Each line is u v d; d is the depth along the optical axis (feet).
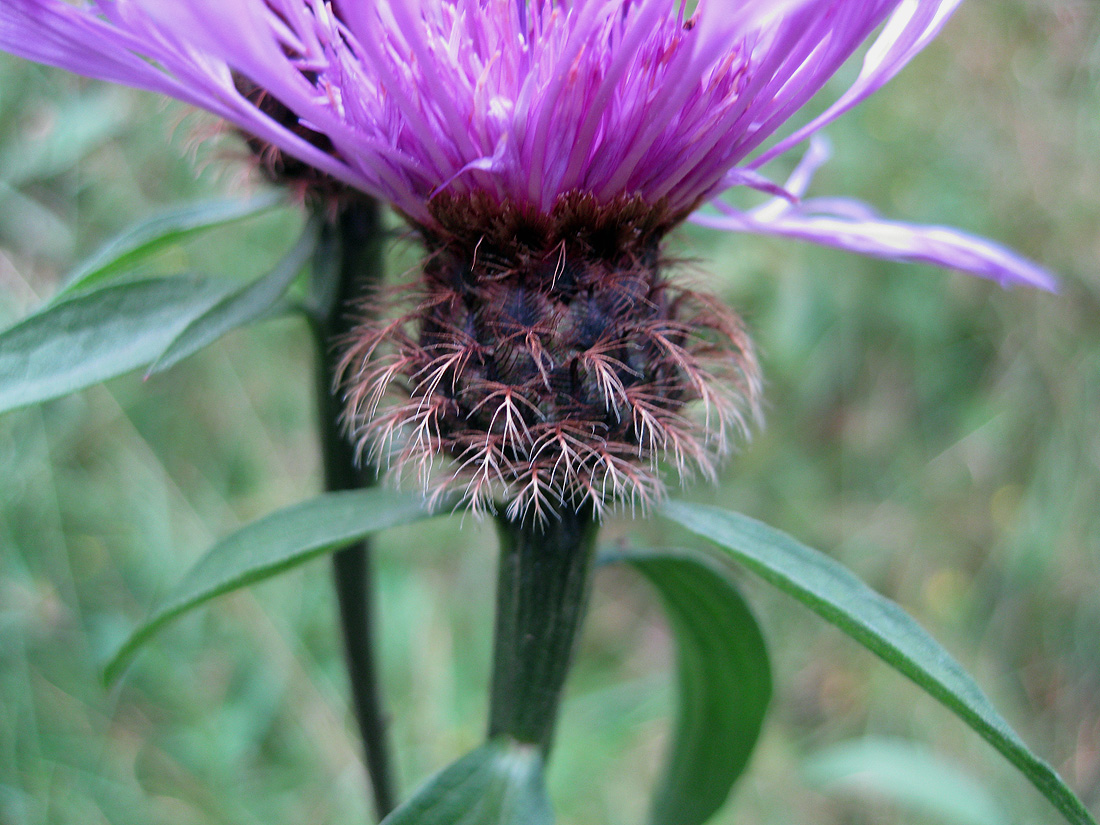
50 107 0.51
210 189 0.57
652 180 0.23
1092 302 0.68
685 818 0.31
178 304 0.24
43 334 0.23
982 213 0.67
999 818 0.41
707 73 0.23
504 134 0.22
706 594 0.28
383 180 0.23
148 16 0.21
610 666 0.64
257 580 0.24
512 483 0.23
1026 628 0.65
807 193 0.62
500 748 0.25
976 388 0.70
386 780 0.32
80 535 0.57
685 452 0.24
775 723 0.60
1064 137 0.68
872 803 0.56
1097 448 0.66
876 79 0.23
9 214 0.55
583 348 0.23
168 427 0.61
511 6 0.22
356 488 0.29
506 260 0.23
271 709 0.52
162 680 0.52
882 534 0.66
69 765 0.50
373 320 0.26
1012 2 0.69
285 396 0.62
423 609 0.56
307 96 0.21
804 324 0.60
